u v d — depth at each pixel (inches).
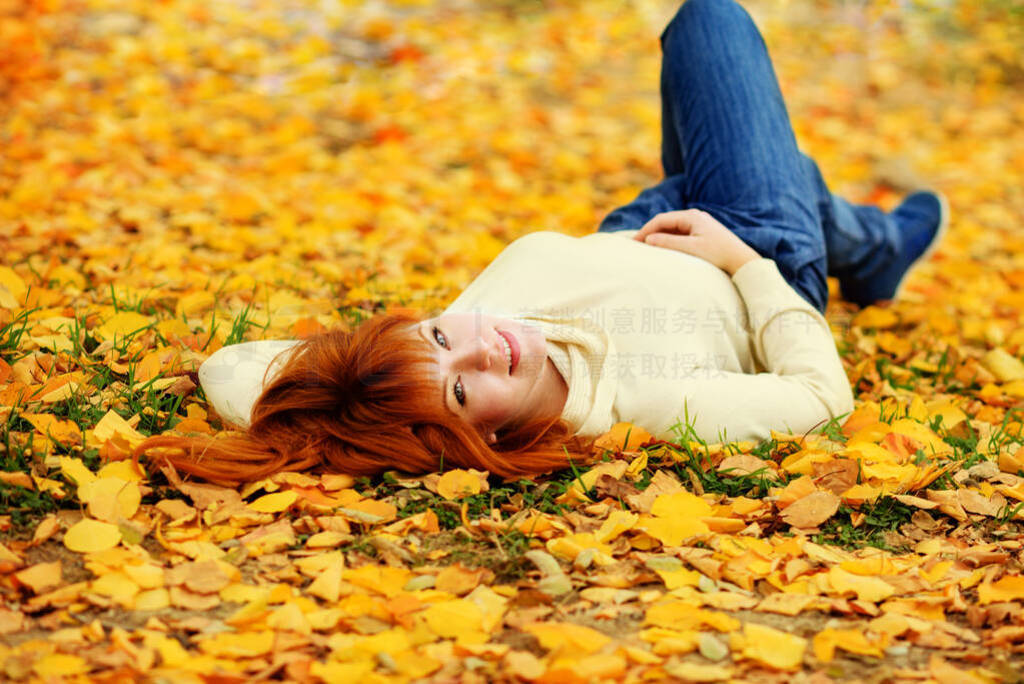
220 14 281.3
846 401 98.7
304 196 181.6
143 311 122.5
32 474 81.8
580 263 103.9
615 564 76.4
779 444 94.7
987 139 246.2
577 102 250.5
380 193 182.9
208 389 95.2
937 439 99.3
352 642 65.7
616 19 306.0
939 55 292.2
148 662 61.7
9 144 192.2
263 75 249.1
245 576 73.9
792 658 64.7
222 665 62.4
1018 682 63.1
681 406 94.9
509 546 79.3
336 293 138.7
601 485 87.4
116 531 75.1
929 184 218.5
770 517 84.4
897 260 141.6
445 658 64.6
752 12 313.3
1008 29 308.2
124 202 167.3
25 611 67.3
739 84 121.3
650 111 245.3
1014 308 154.0
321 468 89.0
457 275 148.3
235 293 131.6
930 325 141.6
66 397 92.7
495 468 88.6
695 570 76.6
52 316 114.2
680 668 63.4
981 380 123.5
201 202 169.9
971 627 70.8
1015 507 87.8
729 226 114.0
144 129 206.8
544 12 307.6
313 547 77.7
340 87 245.9
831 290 159.3
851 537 84.0
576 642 64.9
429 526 80.9
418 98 243.6
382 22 282.2
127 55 246.1
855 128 247.6
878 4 320.8
